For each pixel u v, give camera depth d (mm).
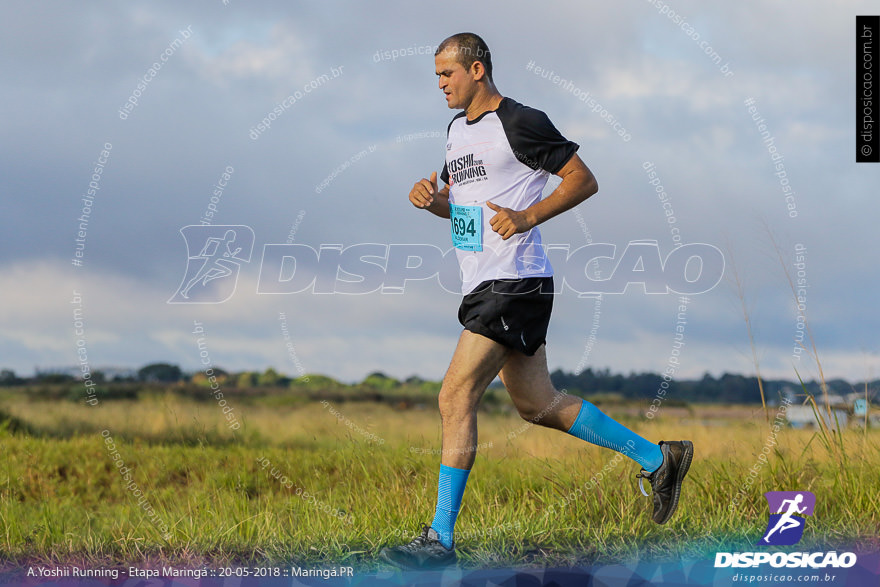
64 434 22797
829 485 12977
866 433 13469
